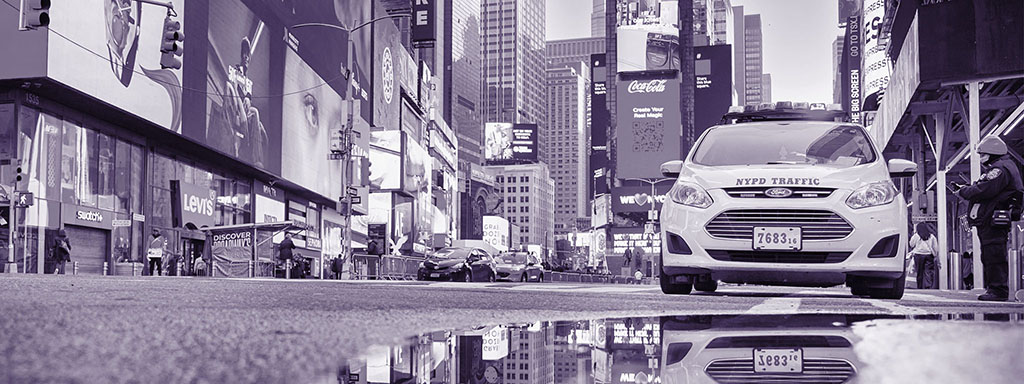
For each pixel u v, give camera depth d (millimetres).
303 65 58594
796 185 6816
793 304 4598
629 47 169375
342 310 3287
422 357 1632
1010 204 7523
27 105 31500
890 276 6828
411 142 99875
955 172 26297
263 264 35031
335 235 72625
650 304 4562
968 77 19094
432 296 5137
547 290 7137
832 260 6773
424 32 112000
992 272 7598
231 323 2311
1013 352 1446
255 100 49094
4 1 30266
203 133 41969
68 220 33156
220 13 44031
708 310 3723
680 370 1435
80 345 1567
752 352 1643
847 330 2033
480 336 2168
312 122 60688
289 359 1419
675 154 164250
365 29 80312
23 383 1033
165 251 36375
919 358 1378
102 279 9781
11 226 26875
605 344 1990
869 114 67312
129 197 38781
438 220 134750
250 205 52875
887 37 46125
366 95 80312
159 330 1995
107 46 33844
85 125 35219
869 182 6965
